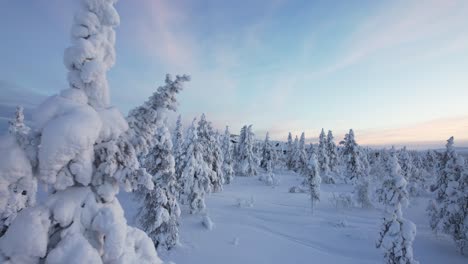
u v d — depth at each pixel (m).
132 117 4.67
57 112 3.67
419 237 29.22
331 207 39.31
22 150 3.46
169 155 19.70
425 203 44.84
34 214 3.49
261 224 29.28
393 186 16.69
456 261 23.56
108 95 4.45
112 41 4.43
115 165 4.08
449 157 27.36
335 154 69.62
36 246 3.26
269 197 43.91
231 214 32.22
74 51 3.97
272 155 73.56
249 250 21.83
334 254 22.86
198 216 28.83
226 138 57.88
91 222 3.83
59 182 3.68
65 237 3.54
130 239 4.32
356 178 58.22
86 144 3.53
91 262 3.36
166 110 4.82
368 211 37.50
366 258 22.39
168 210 19.97
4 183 3.29
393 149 66.81
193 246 21.52
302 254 22.00
